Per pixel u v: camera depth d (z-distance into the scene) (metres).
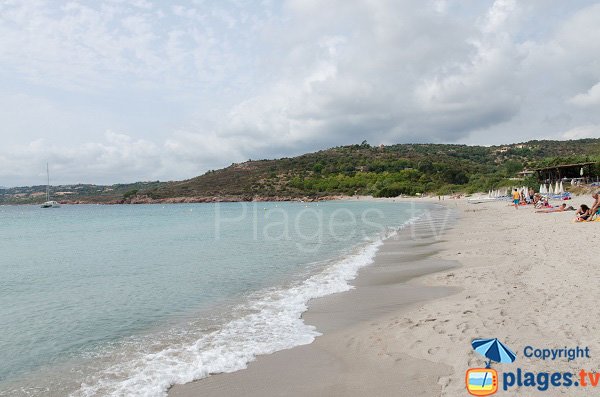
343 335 7.27
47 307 10.61
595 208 20.56
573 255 11.96
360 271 13.35
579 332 5.95
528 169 76.25
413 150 190.25
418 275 12.09
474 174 118.00
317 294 10.55
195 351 6.92
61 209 124.69
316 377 5.64
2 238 34.00
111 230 39.44
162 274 14.53
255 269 14.73
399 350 6.21
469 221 29.77
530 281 9.41
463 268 12.33
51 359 7.00
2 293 12.52
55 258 20.44
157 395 5.42
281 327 7.99
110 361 6.75
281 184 149.50
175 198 154.50
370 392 5.05
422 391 4.90
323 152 189.00
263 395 5.22
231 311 9.34
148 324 8.77
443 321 7.15
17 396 5.66
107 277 14.54
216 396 5.27
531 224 22.50
